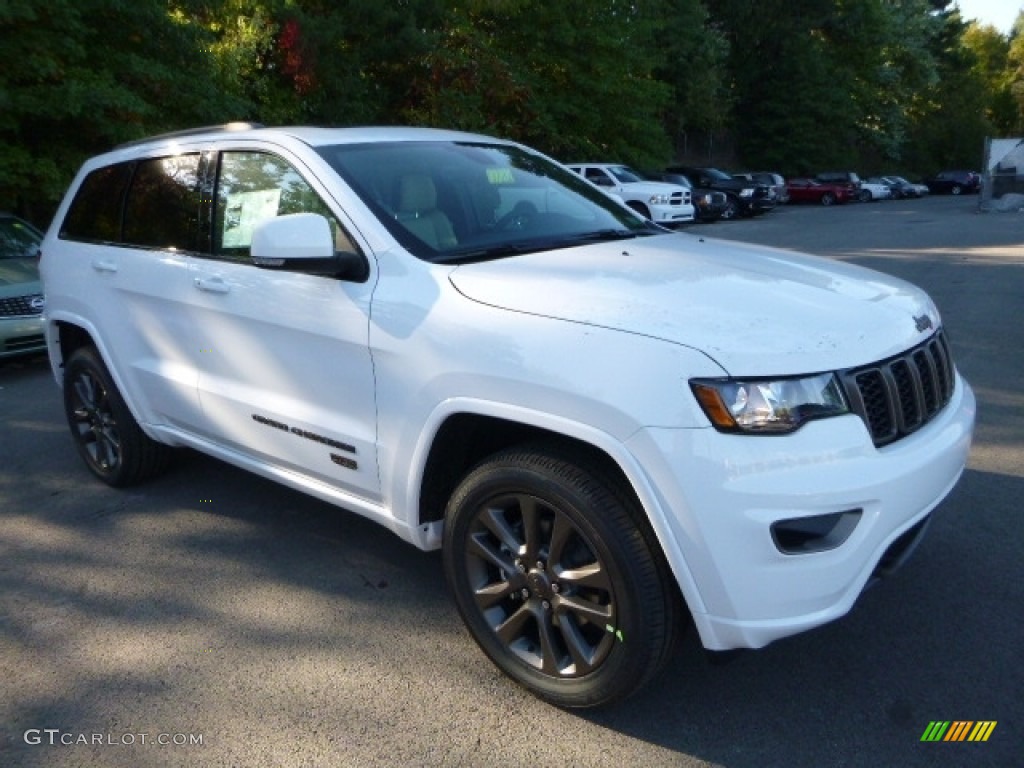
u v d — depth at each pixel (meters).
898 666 3.16
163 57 14.27
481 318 2.92
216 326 3.91
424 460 3.12
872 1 45.69
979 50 72.88
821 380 2.57
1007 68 72.56
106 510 4.77
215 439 4.16
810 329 2.70
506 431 3.15
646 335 2.61
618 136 29.67
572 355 2.67
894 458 2.66
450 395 2.96
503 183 3.99
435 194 3.69
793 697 3.01
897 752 2.73
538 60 26.77
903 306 3.08
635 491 2.56
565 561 2.83
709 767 2.69
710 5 44.12
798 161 45.62
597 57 27.23
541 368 2.71
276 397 3.71
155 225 4.38
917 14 51.50
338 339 3.33
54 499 4.97
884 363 2.75
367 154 3.76
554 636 2.91
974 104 60.25
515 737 2.84
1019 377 6.80
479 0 23.84
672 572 2.61
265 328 3.66
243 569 4.05
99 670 3.29
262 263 3.49
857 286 3.17
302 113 19.66
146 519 4.63
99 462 5.11
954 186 48.53
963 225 21.89
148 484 5.10
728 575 2.48
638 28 28.06
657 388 2.52
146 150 4.60
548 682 2.93
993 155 29.22
